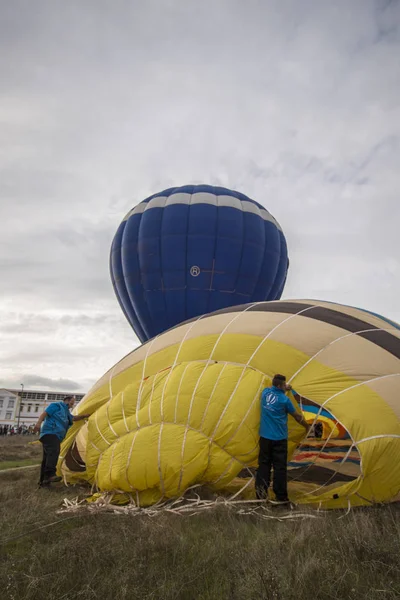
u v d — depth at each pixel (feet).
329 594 9.12
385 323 26.27
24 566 10.85
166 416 19.69
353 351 21.81
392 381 20.04
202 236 64.13
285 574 9.89
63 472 24.88
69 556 11.14
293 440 18.95
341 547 11.44
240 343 23.06
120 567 10.43
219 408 19.25
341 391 19.60
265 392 18.94
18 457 49.16
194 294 63.36
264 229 68.23
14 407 294.87
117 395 23.40
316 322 24.22
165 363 24.85
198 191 68.03
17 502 18.29
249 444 18.63
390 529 13.23
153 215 66.64
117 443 20.20
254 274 65.51
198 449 18.51
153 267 64.69
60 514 16.12
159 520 14.74
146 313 65.87
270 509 16.76
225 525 14.47
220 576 10.26
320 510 17.25
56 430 24.45
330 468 22.04
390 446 17.49
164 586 9.66
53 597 9.17
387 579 9.86
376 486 17.49
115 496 19.01
